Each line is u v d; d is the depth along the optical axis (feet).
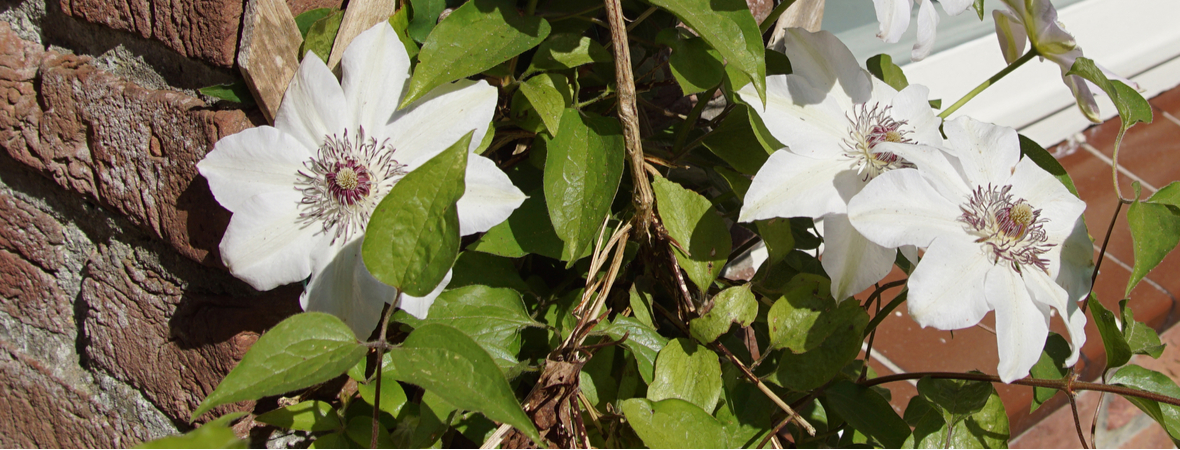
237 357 3.03
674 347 3.00
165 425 3.21
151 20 2.88
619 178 2.92
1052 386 3.05
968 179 2.95
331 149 2.82
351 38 2.89
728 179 3.14
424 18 3.04
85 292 3.20
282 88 2.88
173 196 2.95
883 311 3.21
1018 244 2.93
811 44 3.02
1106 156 6.42
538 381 2.92
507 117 3.11
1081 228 3.02
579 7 3.13
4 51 3.02
